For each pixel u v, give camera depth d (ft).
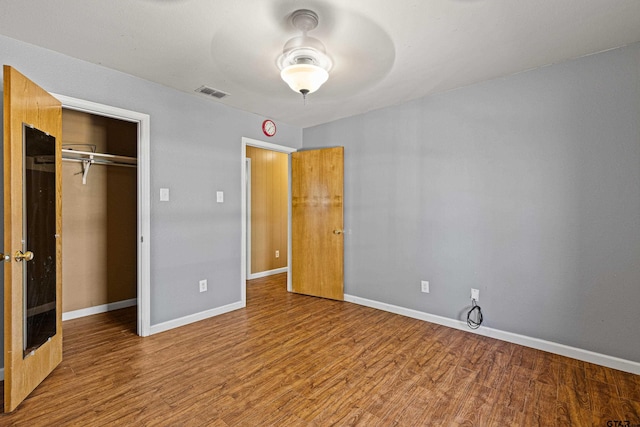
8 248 5.53
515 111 8.41
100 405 5.73
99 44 6.89
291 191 13.80
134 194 12.09
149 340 8.58
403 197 10.71
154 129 8.98
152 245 8.98
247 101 10.48
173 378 6.66
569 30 6.34
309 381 6.58
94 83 7.83
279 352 7.90
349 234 12.29
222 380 6.60
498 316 8.75
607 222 7.19
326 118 12.50
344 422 5.34
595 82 7.30
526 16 5.85
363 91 9.61
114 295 11.55
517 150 8.40
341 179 12.32
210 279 10.47
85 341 8.50
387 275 11.17
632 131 6.89
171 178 9.39
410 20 5.97
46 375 6.56
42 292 6.50
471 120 9.18
